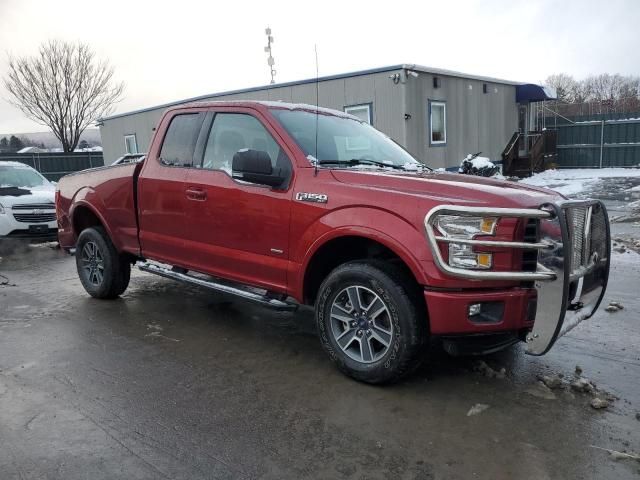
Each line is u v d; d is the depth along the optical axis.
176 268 5.29
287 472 2.77
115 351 4.49
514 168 21.34
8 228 9.49
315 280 4.17
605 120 23.08
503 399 3.54
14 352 4.47
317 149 4.32
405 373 3.62
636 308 5.36
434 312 3.38
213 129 4.84
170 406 3.50
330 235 3.78
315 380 3.89
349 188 3.78
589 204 3.58
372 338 3.72
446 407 3.45
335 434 3.14
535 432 3.13
